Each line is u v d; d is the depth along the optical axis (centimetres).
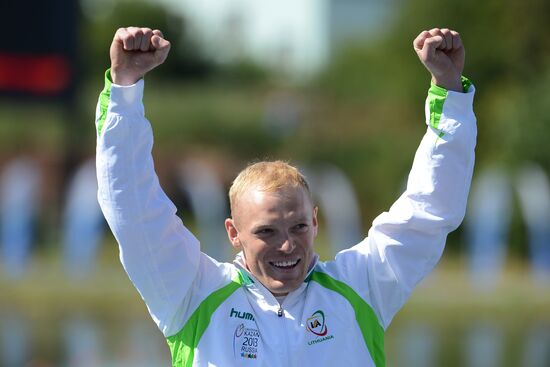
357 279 1467
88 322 3988
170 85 12275
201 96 11425
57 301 4284
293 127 9525
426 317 4222
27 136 9294
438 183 1448
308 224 1401
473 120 1459
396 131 8262
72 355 3400
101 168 1389
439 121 1453
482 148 7350
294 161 8531
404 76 8475
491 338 3853
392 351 3566
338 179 7688
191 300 1443
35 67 5534
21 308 4225
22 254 5453
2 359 3325
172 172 8112
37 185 6975
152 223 1395
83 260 5247
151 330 3856
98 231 6006
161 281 1416
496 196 5862
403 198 1478
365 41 10619
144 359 3328
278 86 11875
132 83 1393
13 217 5491
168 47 1394
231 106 10581
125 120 1380
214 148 9494
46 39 5528
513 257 6247
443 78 1460
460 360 3425
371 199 7781
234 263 1465
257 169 1420
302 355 1410
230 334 1418
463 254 6512
